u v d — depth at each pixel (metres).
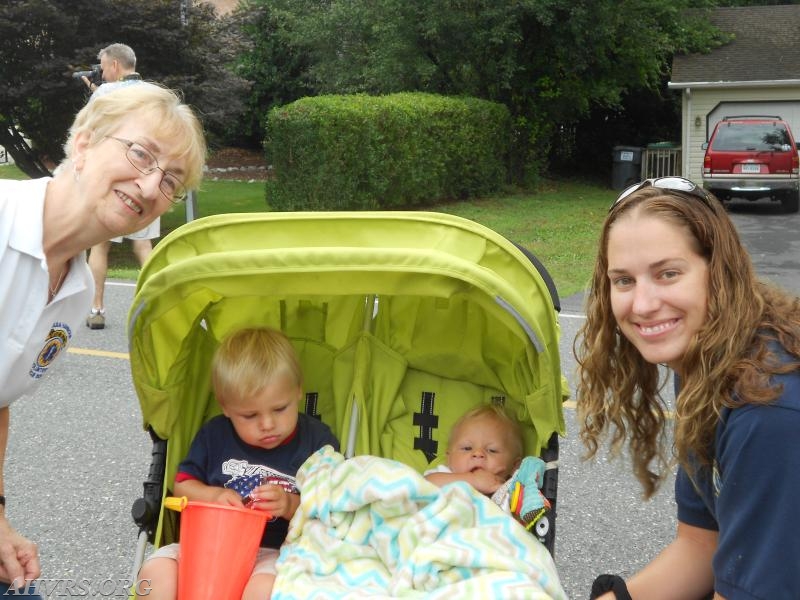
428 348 3.27
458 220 2.60
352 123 14.62
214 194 20.72
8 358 2.17
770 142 17.34
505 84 19.03
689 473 2.01
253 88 25.88
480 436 3.00
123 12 12.98
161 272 2.56
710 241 1.93
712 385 1.86
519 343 3.03
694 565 2.23
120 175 2.17
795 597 1.74
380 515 2.62
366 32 20.39
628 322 2.02
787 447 1.71
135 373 2.76
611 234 2.01
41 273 2.14
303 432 2.99
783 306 1.93
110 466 4.90
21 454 5.04
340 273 2.58
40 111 13.67
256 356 2.81
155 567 2.49
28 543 2.37
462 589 2.24
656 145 23.61
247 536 2.43
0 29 12.47
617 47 20.62
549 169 24.55
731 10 26.30
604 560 3.93
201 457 2.91
